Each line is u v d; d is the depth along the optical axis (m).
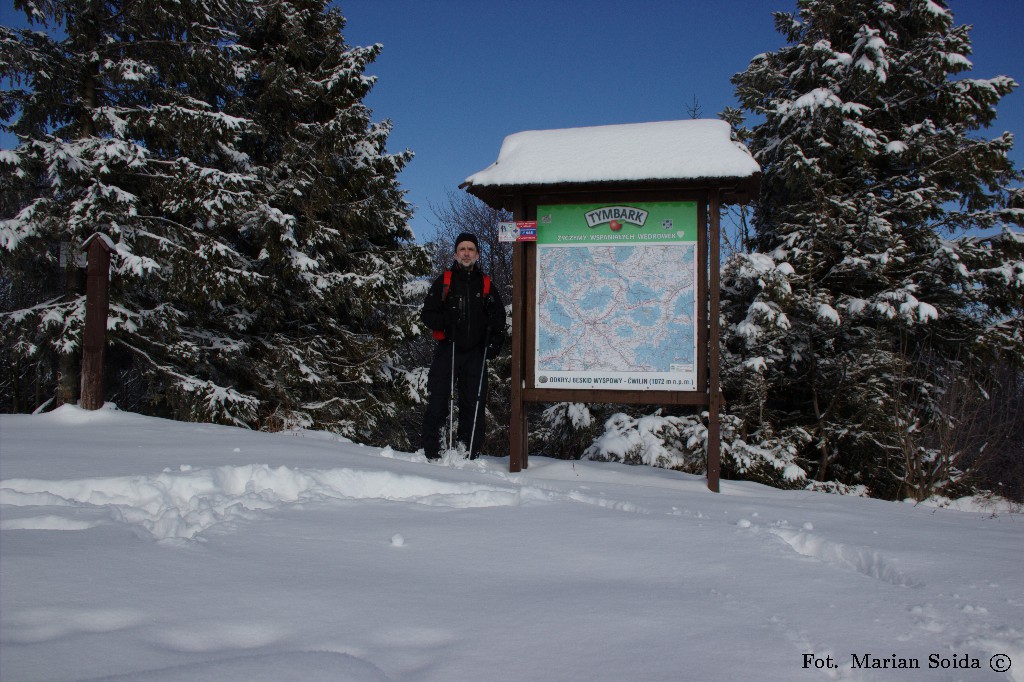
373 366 14.18
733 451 9.57
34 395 16.23
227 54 12.15
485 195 6.54
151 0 10.75
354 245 15.20
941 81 12.48
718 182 6.00
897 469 10.09
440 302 6.14
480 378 6.27
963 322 11.94
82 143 10.43
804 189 11.76
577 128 6.71
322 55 15.21
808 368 11.10
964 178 12.23
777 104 12.70
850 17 12.94
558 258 6.39
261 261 12.52
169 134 11.24
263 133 12.88
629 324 6.24
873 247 11.22
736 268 10.52
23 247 9.80
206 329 13.12
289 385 13.27
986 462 8.51
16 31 10.14
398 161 14.97
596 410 12.10
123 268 9.90
